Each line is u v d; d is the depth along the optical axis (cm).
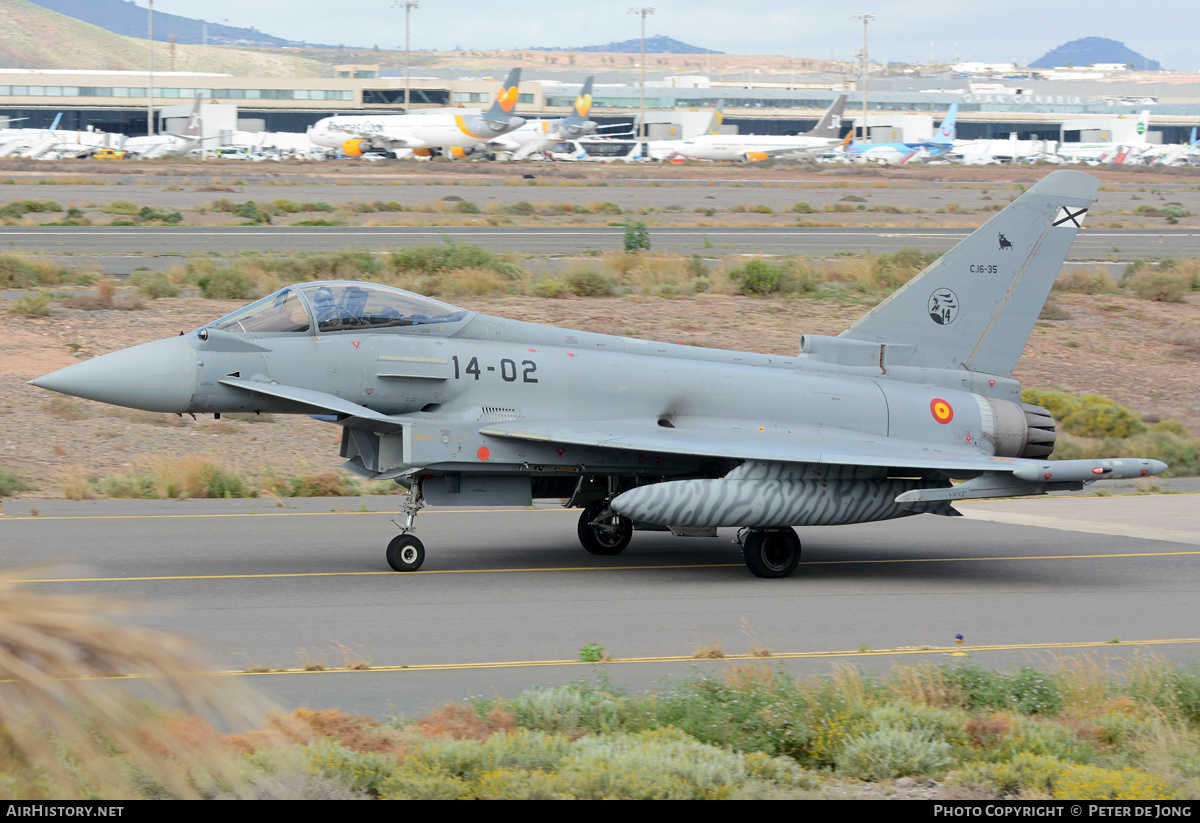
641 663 3903
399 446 5650
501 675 3688
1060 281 18612
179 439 9344
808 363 6462
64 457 8556
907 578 5797
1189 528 7662
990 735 3045
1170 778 2764
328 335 5481
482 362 5712
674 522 5419
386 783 2434
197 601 4675
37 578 749
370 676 3631
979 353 6788
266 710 762
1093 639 4503
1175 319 16800
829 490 5712
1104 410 11775
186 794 795
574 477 6209
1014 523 7862
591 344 6084
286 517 7038
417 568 5547
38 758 798
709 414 6091
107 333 11731
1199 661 4022
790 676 3438
